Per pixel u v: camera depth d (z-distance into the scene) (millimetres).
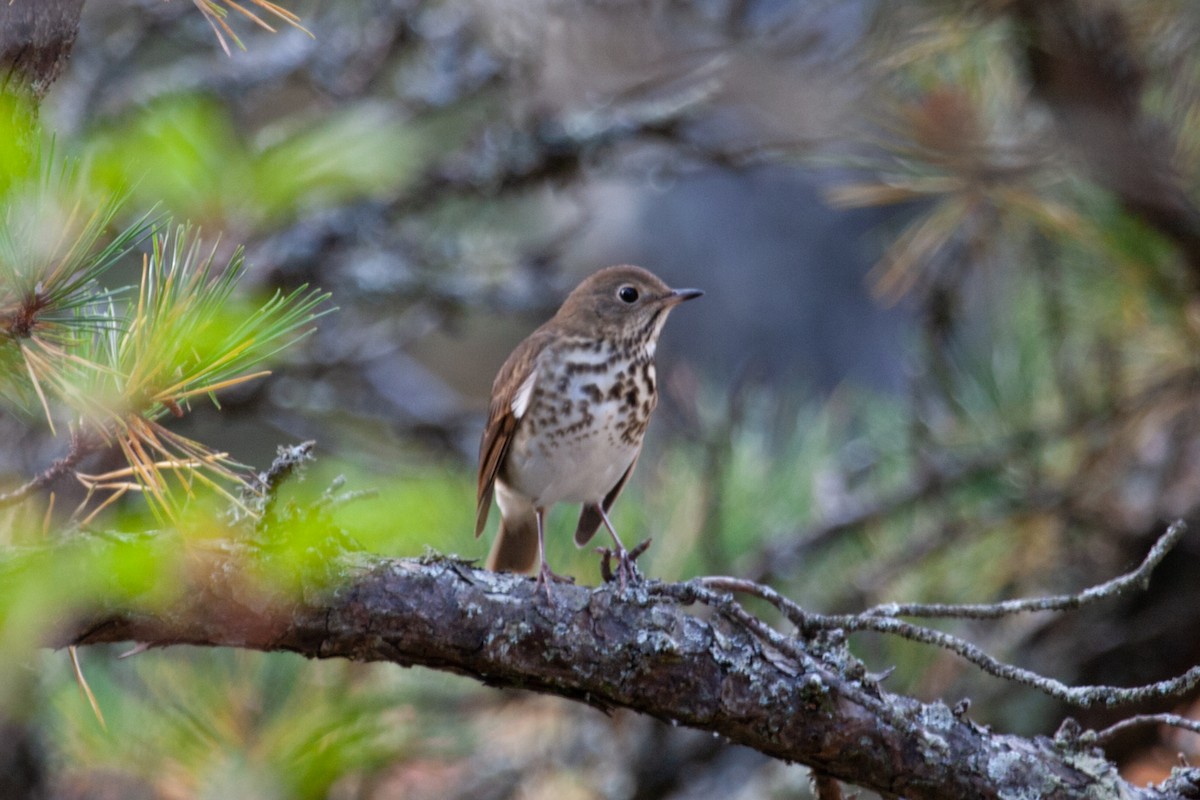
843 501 10602
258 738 7473
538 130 12039
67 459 5012
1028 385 10680
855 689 6148
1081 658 11125
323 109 12922
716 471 10023
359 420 14312
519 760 10641
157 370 4824
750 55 8805
